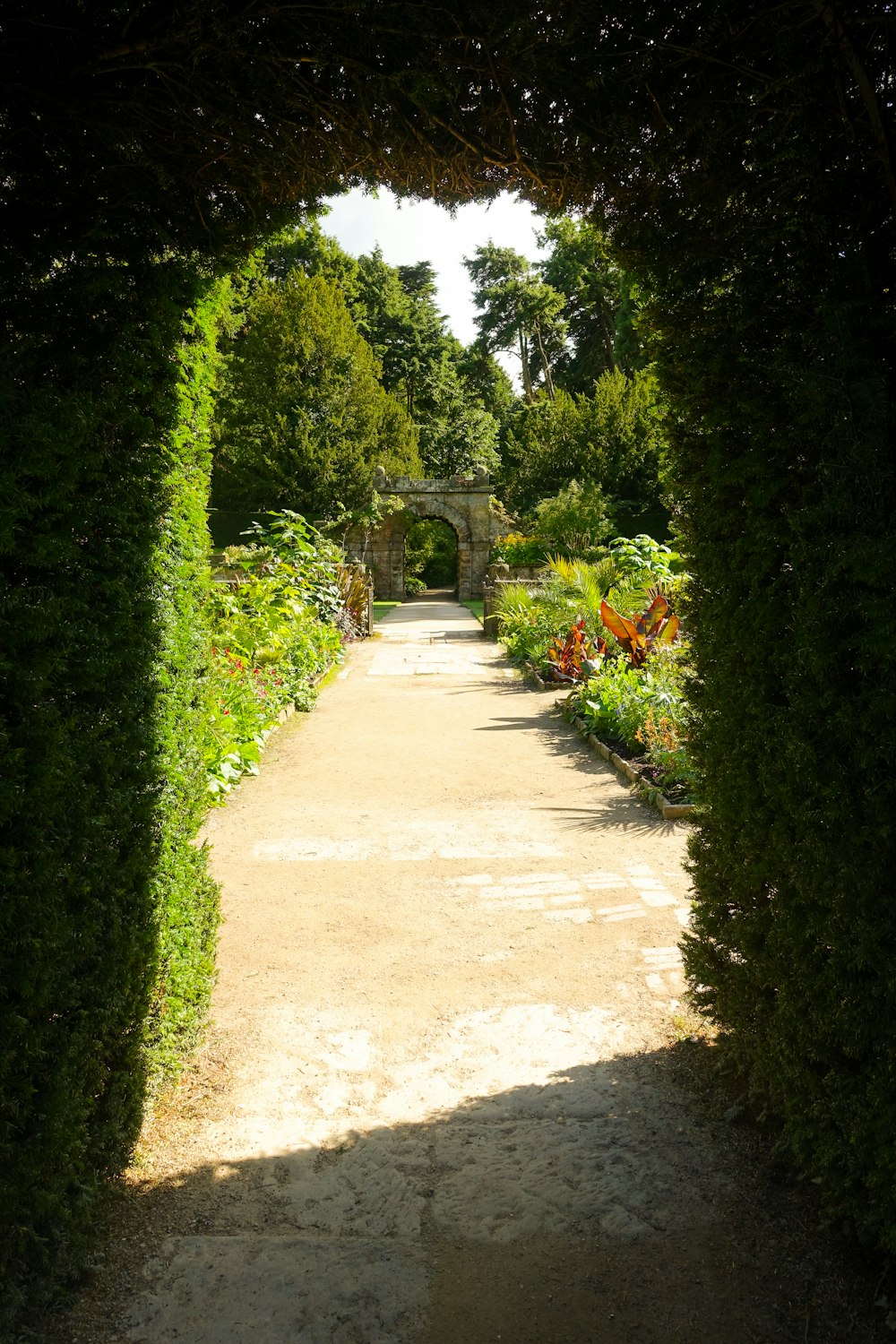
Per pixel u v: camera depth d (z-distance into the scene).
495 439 43.53
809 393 1.99
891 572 1.79
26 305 2.11
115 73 2.04
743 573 2.42
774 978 2.44
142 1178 2.52
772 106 2.03
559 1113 2.81
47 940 1.92
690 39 2.00
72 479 1.97
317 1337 1.94
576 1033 3.32
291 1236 2.27
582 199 2.51
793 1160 2.53
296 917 4.44
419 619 23.19
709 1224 2.29
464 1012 3.48
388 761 7.80
